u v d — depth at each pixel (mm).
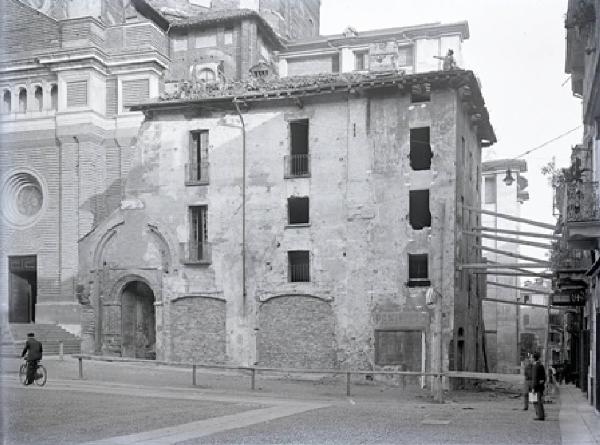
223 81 40938
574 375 39375
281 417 18875
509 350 49469
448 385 28422
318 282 33688
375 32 48312
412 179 32938
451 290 31594
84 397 22344
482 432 16609
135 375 30906
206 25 49281
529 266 31781
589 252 27641
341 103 34438
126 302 37812
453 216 32094
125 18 50344
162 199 36906
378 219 33188
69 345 38656
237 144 35969
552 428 17609
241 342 34625
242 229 35312
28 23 46312
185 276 35969
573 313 39812
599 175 23656
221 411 20016
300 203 35344
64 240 43906
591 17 23438
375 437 15508
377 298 32688
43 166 45000
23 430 15758
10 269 44719
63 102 44781
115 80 45750
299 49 50656
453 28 45000
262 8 52875
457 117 33094
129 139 44875
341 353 32844
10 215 44719
